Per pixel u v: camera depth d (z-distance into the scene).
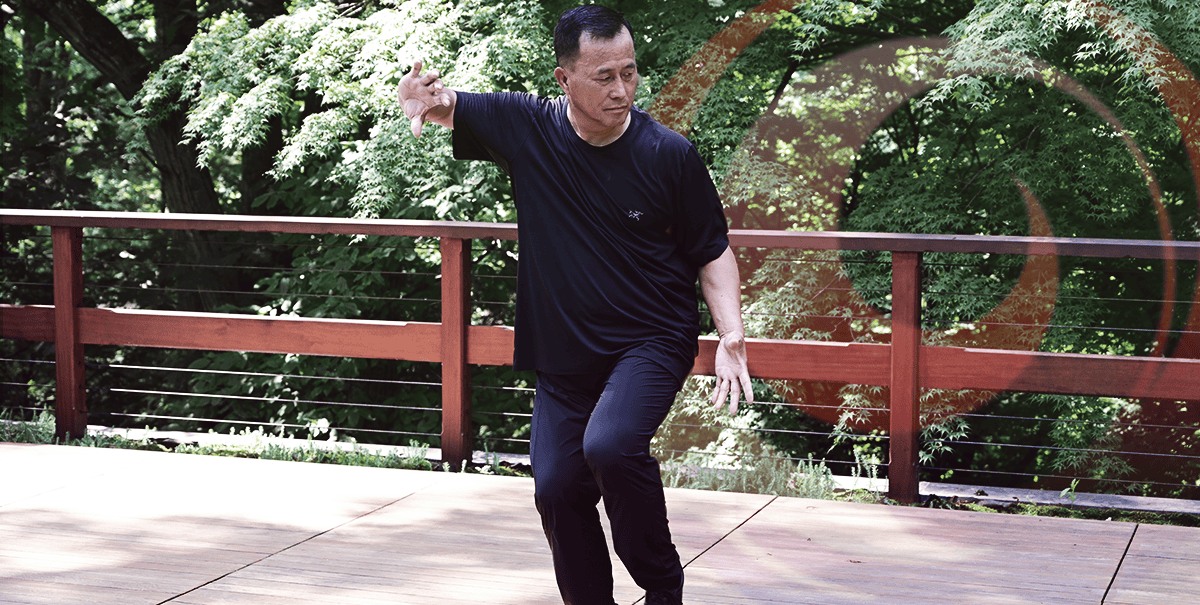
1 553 2.96
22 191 9.85
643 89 6.94
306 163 8.27
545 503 2.05
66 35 8.71
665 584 2.05
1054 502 3.72
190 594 2.64
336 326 4.35
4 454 4.19
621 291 2.05
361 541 3.10
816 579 2.77
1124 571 2.84
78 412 4.70
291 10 7.82
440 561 2.91
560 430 2.09
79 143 10.41
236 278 9.02
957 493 3.84
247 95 6.91
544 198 2.08
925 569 2.86
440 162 6.87
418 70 2.08
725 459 5.40
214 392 7.96
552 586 2.71
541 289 2.09
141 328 4.59
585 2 7.46
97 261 9.16
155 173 10.66
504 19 6.73
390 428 7.98
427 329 4.24
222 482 3.78
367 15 7.39
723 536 3.17
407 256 7.54
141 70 8.77
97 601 2.58
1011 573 2.82
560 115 2.09
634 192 2.04
